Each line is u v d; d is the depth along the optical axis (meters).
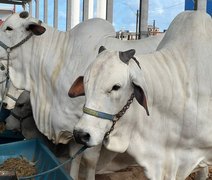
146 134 1.54
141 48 2.02
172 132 1.57
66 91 1.97
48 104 2.10
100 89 1.29
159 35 2.15
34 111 2.15
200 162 1.64
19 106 2.44
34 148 2.27
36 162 2.14
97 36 1.99
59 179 1.67
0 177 1.66
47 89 2.10
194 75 1.56
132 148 1.53
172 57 1.60
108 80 1.29
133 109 1.46
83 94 1.45
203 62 1.58
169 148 1.60
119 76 1.30
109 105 1.31
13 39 2.14
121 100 1.34
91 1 5.92
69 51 2.04
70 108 1.95
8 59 2.18
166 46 1.67
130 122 1.47
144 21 3.12
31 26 2.09
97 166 1.96
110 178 2.45
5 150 2.22
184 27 1.66
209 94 1.57
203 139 1.59
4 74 2.21
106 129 1.34
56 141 2.06
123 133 1.48
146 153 1.55
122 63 1.33
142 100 1.35
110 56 1.33
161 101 1.52
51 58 2.08
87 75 1.33
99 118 1.30
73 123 1.96
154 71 1.52
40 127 2.13
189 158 1.60
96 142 1.30
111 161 1.90
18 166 2.09
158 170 1.58
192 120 1.55
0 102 2.30
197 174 2.19
